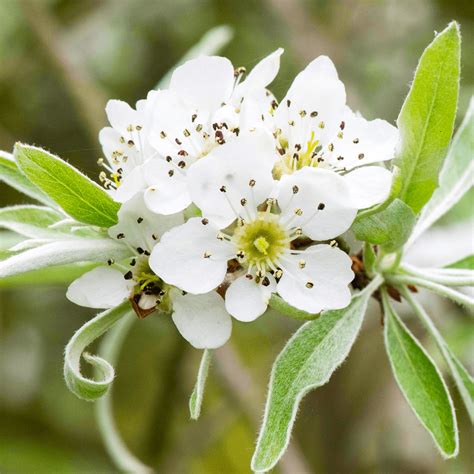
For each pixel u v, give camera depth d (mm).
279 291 240
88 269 276
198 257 240
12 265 237
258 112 241
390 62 404
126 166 250
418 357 255
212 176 239
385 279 258
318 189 240
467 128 271
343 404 387
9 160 258
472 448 368
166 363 359
